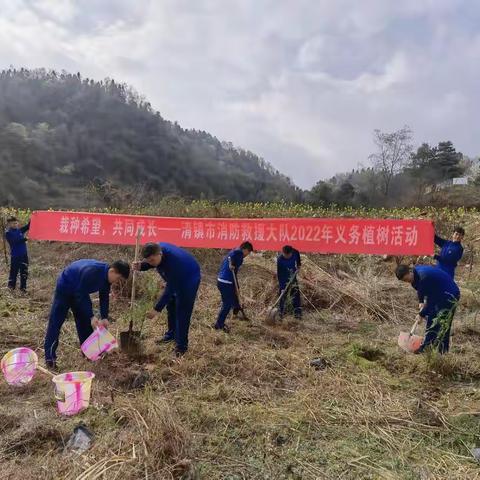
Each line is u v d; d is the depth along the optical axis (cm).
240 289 804
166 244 532
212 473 312
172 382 449
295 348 558
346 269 942
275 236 884
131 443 329
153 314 650
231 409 396
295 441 355
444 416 397
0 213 1196
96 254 1016
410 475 318
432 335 515
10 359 429
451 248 706
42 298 763
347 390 436
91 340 455
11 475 298
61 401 375
